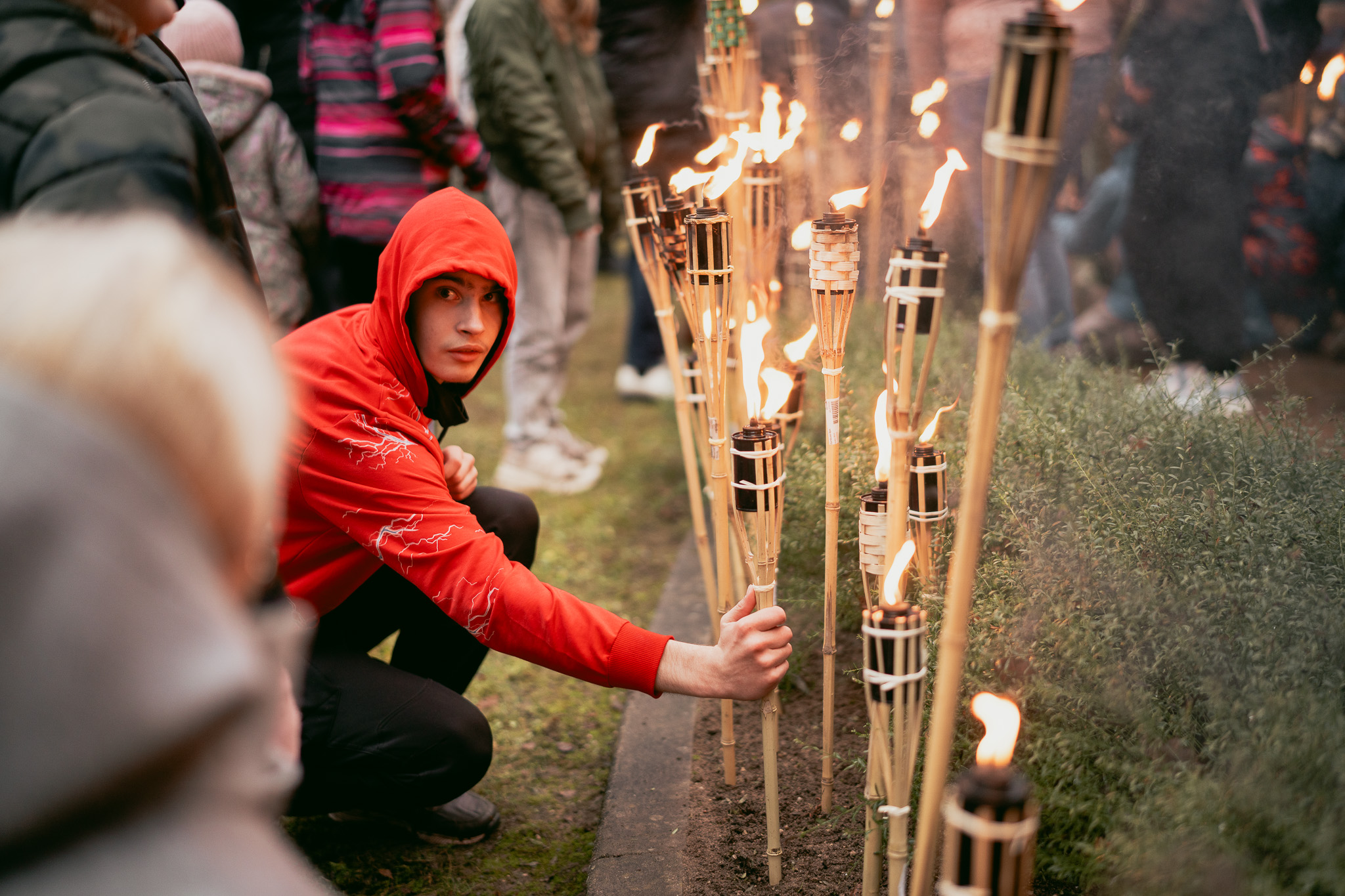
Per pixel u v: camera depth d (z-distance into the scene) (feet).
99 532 1.34
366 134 8.68
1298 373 10.84
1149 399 5.88
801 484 5.84
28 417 1.35
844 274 3.95
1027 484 5.36
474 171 9.17
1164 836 3.43
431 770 5.08
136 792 1.46
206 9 7.98
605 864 5.22
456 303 4.80
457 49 12.05
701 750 6.23
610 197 12.19
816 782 5.65
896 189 10.12
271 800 1.73
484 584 4.41
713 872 5.07
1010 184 2.42
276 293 8.57
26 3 2.87
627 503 10.80
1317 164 11.69
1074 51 9.06
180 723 1.39
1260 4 9.59
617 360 16.06
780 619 4.09
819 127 9.53
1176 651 4.11
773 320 6.04
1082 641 4.24
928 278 3.20
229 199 3.42
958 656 2.85
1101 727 4.16
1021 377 7.23
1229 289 10.11
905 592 4.14
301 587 4.95
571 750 6.72
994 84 2.42
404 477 4.53
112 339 1.46
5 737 1.31
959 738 4.35
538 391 10.91
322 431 4.52
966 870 2.51
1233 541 4.56
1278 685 3.79
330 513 4.62
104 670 1.34
